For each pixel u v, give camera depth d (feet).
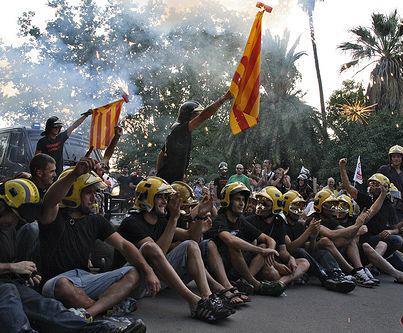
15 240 12.53
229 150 70.59
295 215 21.89
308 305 17.29
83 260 13.70
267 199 19.79
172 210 15.30
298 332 13.79
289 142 72.84
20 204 11.57
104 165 19.56
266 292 18.30
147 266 13.69
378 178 24.82
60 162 22.06
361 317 15.98
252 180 34.09
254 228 19.33
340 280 20.12
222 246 18.21
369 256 23.81
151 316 14.49
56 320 11.28
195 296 14.42
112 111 22.68
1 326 10.62
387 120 67.56
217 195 33.42
